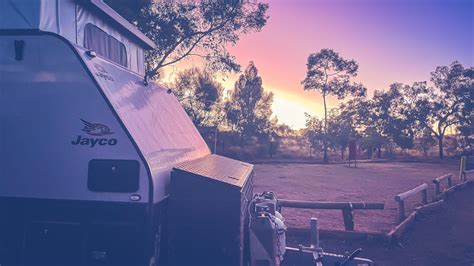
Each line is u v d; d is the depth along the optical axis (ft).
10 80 11.85
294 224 30.89
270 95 129.49
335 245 24.82
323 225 30.89
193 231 11.89
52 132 11.49
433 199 43.27
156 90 19.89
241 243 12.02
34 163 11.46
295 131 170.71
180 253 11.89
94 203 11.09
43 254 11.25
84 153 11.28
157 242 11.51
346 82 156.04
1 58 11.95
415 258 22.89
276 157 130.00
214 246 11.82
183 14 73.77
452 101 192.95
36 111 11.63
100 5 16.30
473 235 28.37
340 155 154.81
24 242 11.30
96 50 16.99
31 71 11.82
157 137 13.96
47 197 11.31
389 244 25.07
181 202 11.96
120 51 19.84
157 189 11.32
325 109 135.13
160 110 17.44
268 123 131.54
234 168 17.60
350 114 177.06
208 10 74.28
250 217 14.70
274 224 13.39
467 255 23.66
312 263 15.52
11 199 11.41
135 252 10.87
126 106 12.87
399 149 203.51
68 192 11.24
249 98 125.39
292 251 15.83
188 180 12.00
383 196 47.78
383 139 164.25
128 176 11.03
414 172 86.12
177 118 20.21
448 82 193.98
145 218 10.88
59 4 14.20
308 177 70.64
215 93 100.78
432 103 192.54
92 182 11.14
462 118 188.65
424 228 30.12
